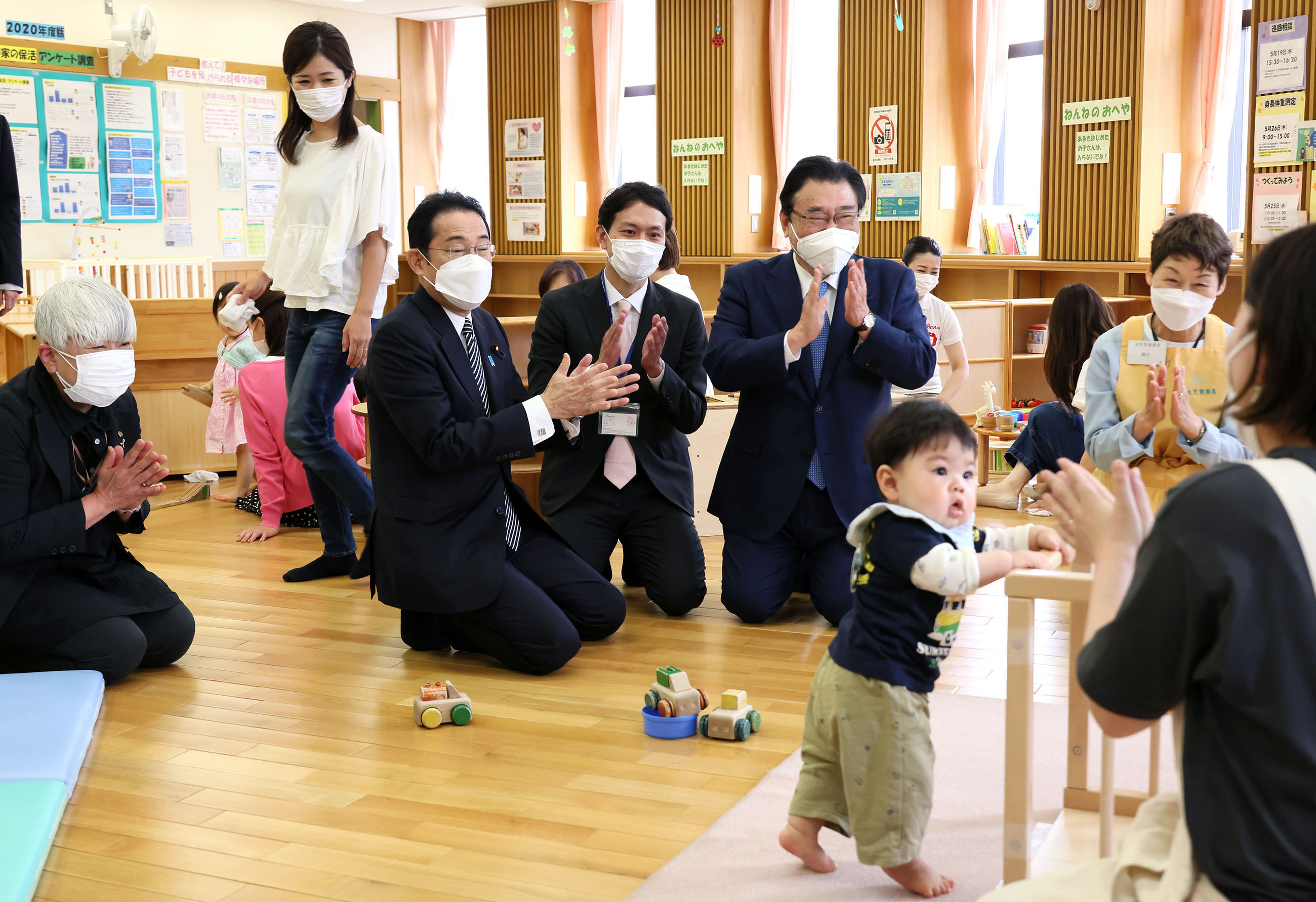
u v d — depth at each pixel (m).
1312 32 4.84
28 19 8.42
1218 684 0.98
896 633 1.87
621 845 2.18
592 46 10.04
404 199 10.95
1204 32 6.93
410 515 3.15
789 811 2.05
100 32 8.80
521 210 10.38
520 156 10.30
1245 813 1.00
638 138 10.12
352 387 5.33
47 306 2.77
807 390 3.54
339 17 10.30
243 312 4.88
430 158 11.05
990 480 5.93
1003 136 8.17
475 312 3.40
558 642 3.16
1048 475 1.35
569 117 10.05
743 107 9.06
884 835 1.88
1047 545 1.87
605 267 3.74
